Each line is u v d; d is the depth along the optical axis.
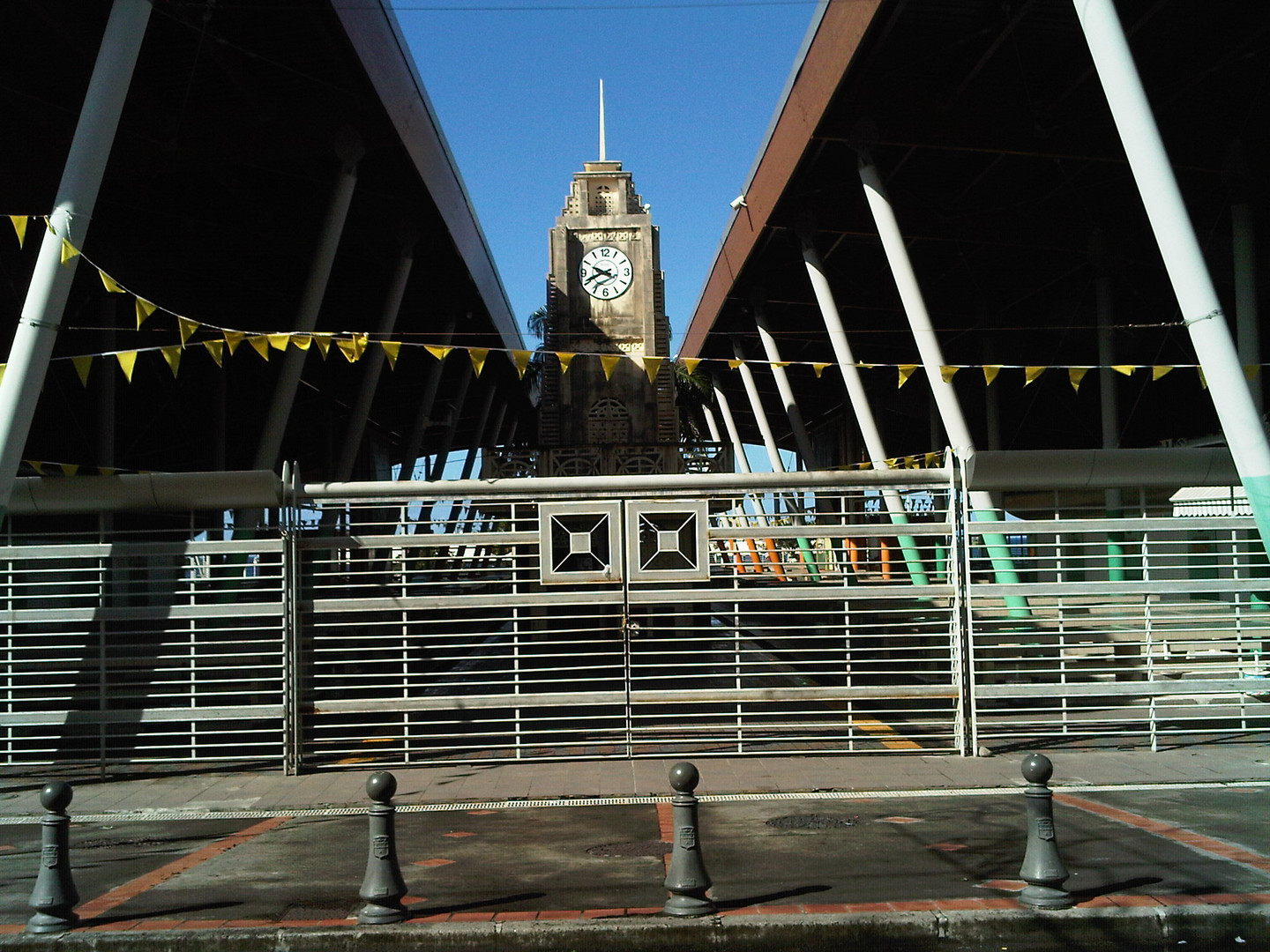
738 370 48.81
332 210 20.98
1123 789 10.95
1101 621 12.77
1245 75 20.48
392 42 20.61
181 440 45.34
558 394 35.16
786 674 12.68
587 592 12.52
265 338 14.02
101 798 11.55
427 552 24.94
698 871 6.87
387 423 58.38
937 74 21.23
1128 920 6.66
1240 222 21.86
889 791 11.02
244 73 19.72
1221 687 12.71
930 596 12.63
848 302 35.59
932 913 6.72
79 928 6.90
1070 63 20.44
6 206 19.84
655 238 36.56
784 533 12.51
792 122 23.12
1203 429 37.50
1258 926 6.68
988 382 14.95
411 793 11.37
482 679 21.91
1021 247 28.16
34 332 12.66
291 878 8.02
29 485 12.36
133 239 27.28
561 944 6.59
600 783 11.69
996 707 16.17
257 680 12.53
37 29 17.27
